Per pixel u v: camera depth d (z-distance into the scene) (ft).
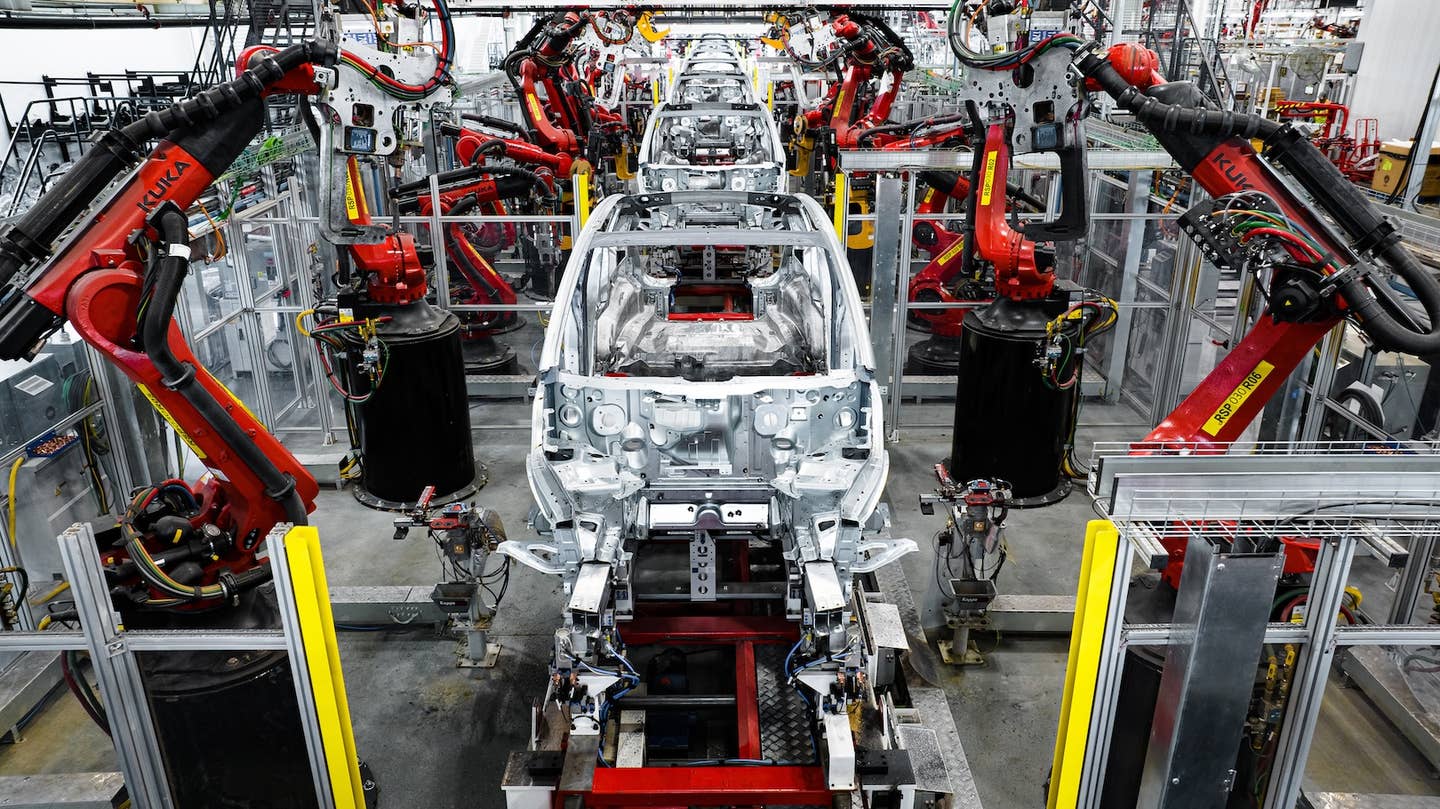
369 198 25.39
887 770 11.55
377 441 21.43
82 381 17.70
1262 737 10.80
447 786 13.91
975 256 20.81
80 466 17.95
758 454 13.53
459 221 23.77
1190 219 14.32
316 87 15.66
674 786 11.38
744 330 18.63
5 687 14.82
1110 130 24.62
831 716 11.76
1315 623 9.50
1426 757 14.53
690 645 14.48
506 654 16.89
